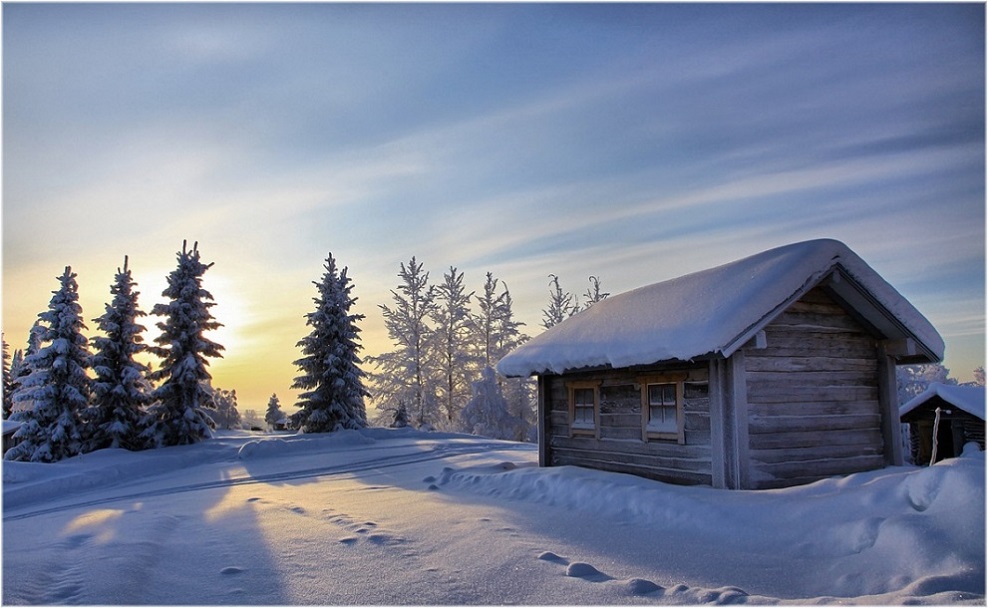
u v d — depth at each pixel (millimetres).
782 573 5961
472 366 37688
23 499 14078
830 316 10805
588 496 9500
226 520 9180
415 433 27188
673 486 9461
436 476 13453
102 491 14648
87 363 23016
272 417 57125
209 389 25141
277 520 9039
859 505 6848
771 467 9727
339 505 10383
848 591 5371
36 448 20812
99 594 5391
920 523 5680
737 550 6777
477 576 5961
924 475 6422
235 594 5508
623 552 6793
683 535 7508
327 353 29234
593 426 12188
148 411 23734
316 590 5609
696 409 10062
